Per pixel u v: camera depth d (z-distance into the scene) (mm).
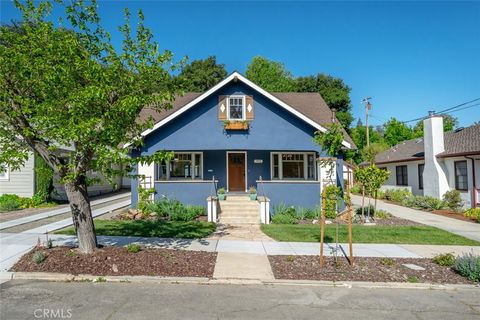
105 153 7504
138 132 8953
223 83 16438
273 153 19297
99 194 25984
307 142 16891
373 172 14914
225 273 7578
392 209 19812
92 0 8242
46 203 18391
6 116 8008
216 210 14750
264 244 10359
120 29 8445
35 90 8070
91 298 6109
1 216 14750
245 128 16469
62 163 8398
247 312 5621
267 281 7191
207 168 19172
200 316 5410
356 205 21172
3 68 7617
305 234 11781
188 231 11906
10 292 6375
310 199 16453
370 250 9898
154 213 14836
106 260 7895
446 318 5559
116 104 7848
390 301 6289
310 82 43062
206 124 16750
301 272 7762
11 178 18453
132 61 8367
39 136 8203
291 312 5664
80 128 7121
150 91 8828
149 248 9195
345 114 41625
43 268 7430
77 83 8055
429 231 12586
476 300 6414
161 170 18219
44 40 7770
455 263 8039
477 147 18125
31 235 10867
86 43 8414
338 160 16812
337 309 5844
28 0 7871
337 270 7922
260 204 14609
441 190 20469
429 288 7078
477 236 12016
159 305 5844
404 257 9234
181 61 8828
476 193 17922
